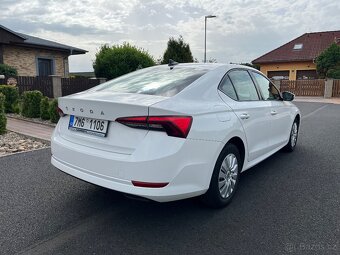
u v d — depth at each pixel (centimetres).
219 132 317
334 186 414
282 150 595
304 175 459
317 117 1187
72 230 296
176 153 272
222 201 340
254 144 406
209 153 304
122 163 271
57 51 2053
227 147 338
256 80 448
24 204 349
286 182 428
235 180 361
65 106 330
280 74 3422
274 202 361
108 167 280
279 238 283
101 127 295
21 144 627
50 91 1557
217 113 324
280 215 328
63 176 439
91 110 298
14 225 302
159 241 278
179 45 2633
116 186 276
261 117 417
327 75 2675
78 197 370
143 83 351
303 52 3338
